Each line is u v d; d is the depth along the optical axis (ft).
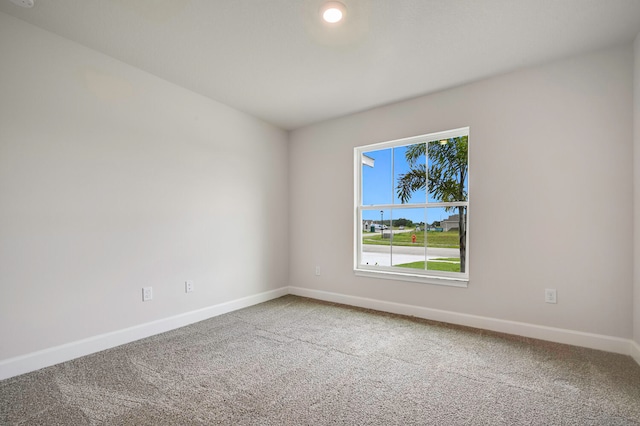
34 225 6.48
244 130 11.53
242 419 4.83
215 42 7.13
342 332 8.66
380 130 10.98
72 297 7.02
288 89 9.59
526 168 8.25
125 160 8.04
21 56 6.33
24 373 6.25
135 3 5.79
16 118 6.27
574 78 7.66
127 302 8.02
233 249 11.03
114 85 7.83
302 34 6.81
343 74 8.63
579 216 7.59
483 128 8.89
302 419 4.83
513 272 8.43
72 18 6.26
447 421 4.78
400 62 7.97
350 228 11.70
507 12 6.02
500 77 8.64
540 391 5.60
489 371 6.36
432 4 5.80
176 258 9.20
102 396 5.46
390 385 5.85
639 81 6.63
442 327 9.03
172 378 6.10
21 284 6.30
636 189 6.80
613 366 6.48
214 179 10.41
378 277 10.94
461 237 9.64
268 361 6.87
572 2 5.72
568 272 7.71
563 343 7.73
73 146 7.08
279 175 13.19
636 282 6.80
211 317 10.09
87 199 7.31
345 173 11.87
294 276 13.39
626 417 4.85
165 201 8.95
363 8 5.91
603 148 7.32
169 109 9.09
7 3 5.80
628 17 6.12
